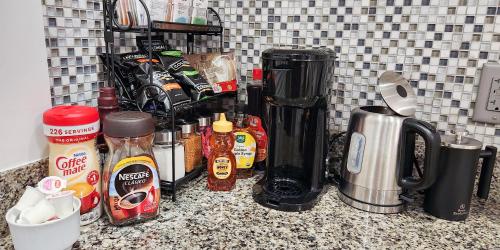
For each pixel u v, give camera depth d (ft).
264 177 3.10
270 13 3.44
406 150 2.47
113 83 2.72
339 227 2.39
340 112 3.33
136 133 2.14
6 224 2.08
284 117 2.85
